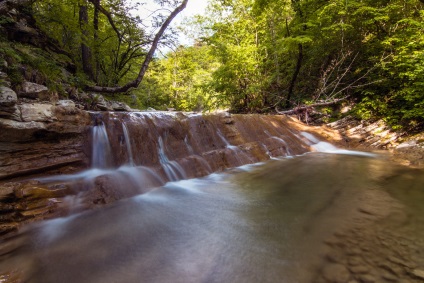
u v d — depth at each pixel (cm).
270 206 378
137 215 351
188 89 2695
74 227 313
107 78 1260
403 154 695
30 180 352
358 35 1154
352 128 1003
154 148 546
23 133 363
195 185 496
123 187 420
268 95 1542
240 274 215
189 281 209
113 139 495
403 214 321
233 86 1535
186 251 258
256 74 1518
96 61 1194
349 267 211
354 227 288
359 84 1125
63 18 939
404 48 826
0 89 344
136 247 267
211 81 1589
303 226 302
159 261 240
